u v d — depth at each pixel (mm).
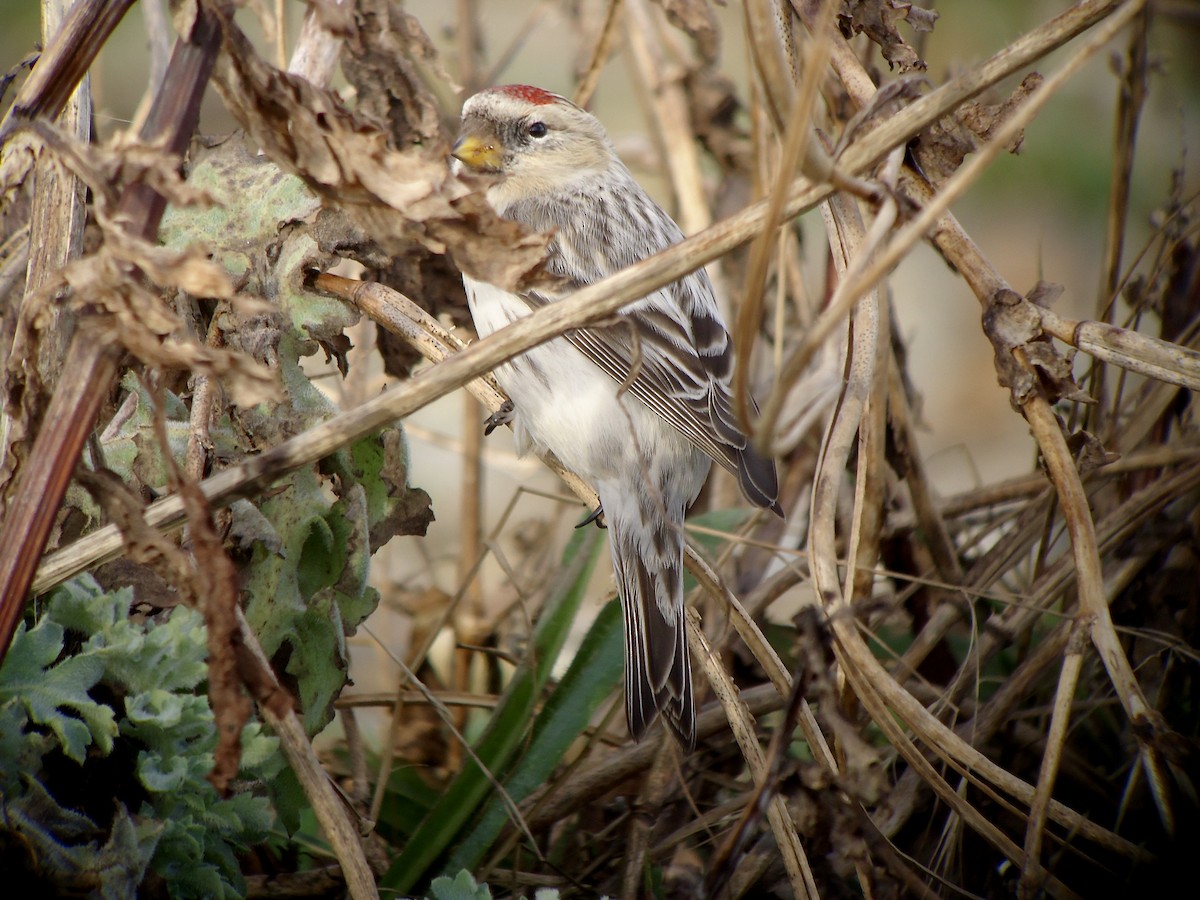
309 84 3457
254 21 9930
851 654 4367
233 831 4199
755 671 6461
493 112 6902
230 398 4883
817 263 9273
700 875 5328
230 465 4824
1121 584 5941
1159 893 4531
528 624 5562
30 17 10180
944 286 11406
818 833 3975
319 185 3537
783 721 3836
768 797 3812
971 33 10938
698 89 7730
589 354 5836
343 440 3703
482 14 10500
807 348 3135
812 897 4449
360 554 5012
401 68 5875
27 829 3781
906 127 3699
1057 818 4723
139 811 4078
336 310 5070
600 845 5566
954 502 6742
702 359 6039
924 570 6617
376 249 5066
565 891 5191
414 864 5094
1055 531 6656
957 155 4895
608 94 12023
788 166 3076
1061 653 5539
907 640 6578
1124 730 5914
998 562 6266
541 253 3564
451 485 9156
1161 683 5676
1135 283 6789
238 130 5305
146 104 5938
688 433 5762
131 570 4578
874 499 5555
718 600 5273
